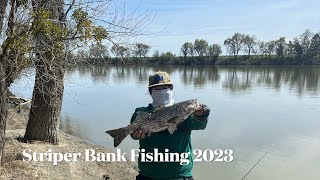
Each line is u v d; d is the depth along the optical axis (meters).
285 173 11.77
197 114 3.62
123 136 3.54
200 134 16.78
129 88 38.62
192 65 101.56
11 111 15.50
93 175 9.29
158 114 3.52
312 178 11.30
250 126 18.77
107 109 23.89
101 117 20.91
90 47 8.49
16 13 7.40
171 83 3.82
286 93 34.38
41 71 8.46
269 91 36.16
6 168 7.66
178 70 79.44
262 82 46.62
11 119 14.14
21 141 10.12
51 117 10.41
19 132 11.28
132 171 10.55
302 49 97.81
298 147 14.81
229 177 11.26
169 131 3.50
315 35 96.31
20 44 7.07
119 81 48.03
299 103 27.44
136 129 3.52
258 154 13.62
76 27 7.89
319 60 96.44
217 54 103.62
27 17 7.46
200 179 10.95
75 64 8.96
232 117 21.33
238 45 103.19
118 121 19.81
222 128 18.19
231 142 15.38
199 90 36.91
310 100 29.19
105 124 18.88
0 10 7.00
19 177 7.45
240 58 102.88
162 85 3.79
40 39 7.56
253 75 60.72
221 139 15.91
